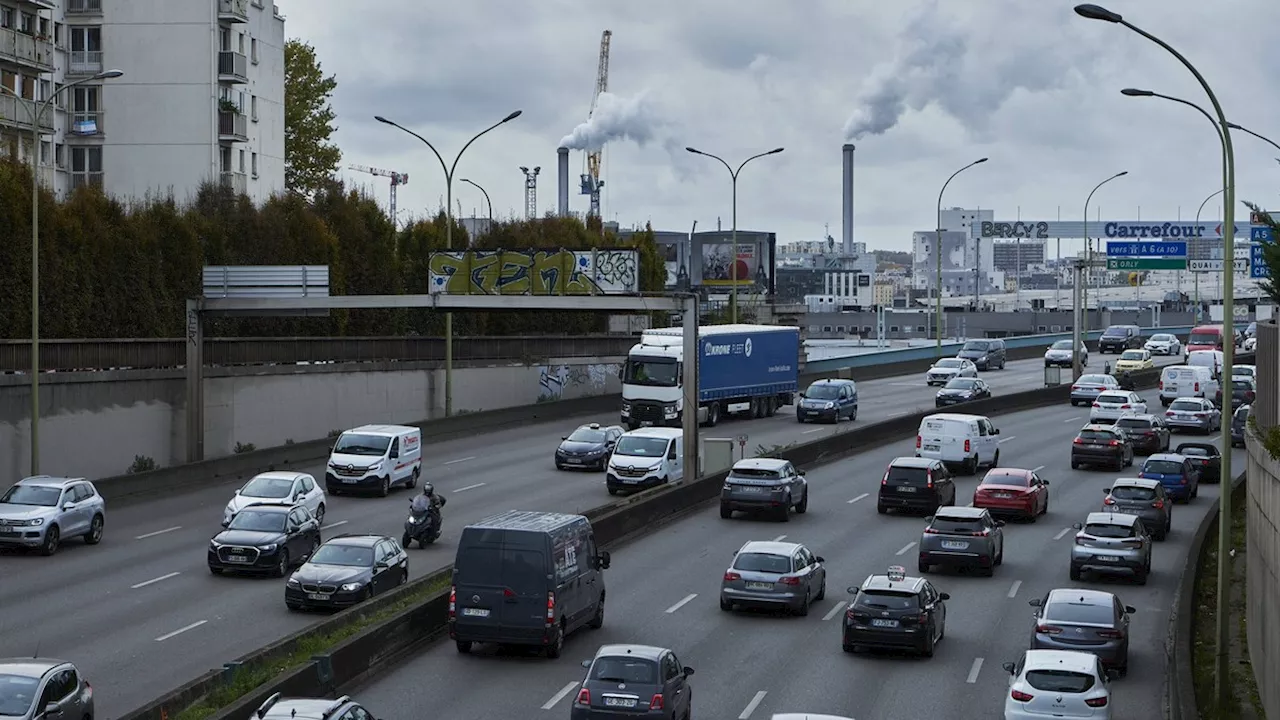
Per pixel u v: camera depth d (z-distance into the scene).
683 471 51.88
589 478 55.72
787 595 33.44
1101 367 112.88
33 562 38.12
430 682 27.00
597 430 59.28
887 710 25.56
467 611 28.69
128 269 60.25
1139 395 91.56
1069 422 76.44
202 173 85.38
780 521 47.66
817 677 27.98
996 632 32.41
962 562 38.59
